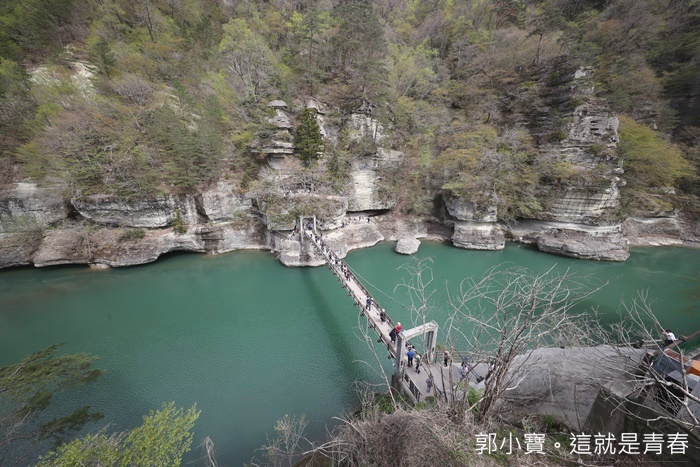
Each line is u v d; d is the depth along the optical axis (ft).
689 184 123.54
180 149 97.35
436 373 40.42
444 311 69.87
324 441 39.11
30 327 66.28
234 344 60.95
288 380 51.19
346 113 131.75
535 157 119.85
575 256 108.27
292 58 135.03
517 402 29.37
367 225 125.59
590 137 112.57
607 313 68.59
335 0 172.65
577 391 31.96
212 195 105.09
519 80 136.98
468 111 143.95
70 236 92.17
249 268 98.22
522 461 18.35
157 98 112.37
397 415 20.57
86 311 73.10
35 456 35.14
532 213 119.75
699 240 120.16
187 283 88.12
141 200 95.55
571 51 130.11
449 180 127.95
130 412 44.39
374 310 56.90
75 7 123.95
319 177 118.32
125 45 119.14
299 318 70.64
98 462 24.21
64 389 42.63
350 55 140.87
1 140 90.53
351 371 53.36
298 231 104.83
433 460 16.78
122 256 93.71
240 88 124.98
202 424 42.60
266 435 40.83
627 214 116.26
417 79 145.79
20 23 114.11
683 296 77.92
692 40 126.82
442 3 192.75
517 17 158.20
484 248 117.50
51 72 107.34
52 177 91.56
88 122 93.56
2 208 88.12
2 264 86.99
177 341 61.82
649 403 21.54
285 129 118.62
